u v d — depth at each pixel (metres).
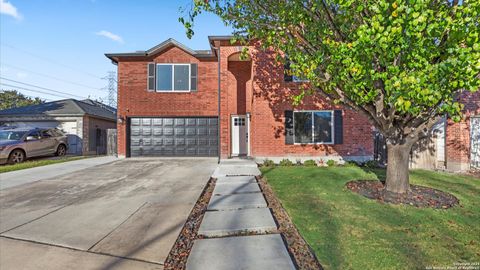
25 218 4.47
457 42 3.55
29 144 12.20
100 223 4.22
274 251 3.07
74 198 5.74
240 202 5.16
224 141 11.59
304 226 3.79
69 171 9.29
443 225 3.79
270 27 5.85
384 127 5.27
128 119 13.62
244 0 5.51
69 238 3.64
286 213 4.41
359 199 5.11
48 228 4.01
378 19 3.48
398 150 5.39
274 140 10.48
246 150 13.55
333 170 8.52
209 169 9.59
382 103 4.93
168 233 3.82
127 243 3.49
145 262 3.01
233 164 9.86
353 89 4.29
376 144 10.36
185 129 13.78
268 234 3.62
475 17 3.27
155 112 13.66
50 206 5.15
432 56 3.70
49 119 15.71
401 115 4.95
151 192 6.25
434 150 9.10
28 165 10.41
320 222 3.94
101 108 21.02
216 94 13.77
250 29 5.97
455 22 3.30
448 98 3.84
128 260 3.05
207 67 13.79
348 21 4.53
